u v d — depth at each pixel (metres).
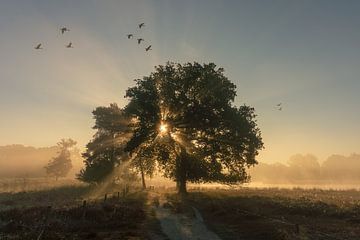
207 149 59.97
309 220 27.25
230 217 29.41
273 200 40.16
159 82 61.84
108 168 74.81
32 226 24.52
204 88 59.66
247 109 62.12
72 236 21.95
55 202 42.34
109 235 22.66
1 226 24.38
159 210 35.50
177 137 60.38
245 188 75.06
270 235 21.34
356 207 32.91
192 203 41.81
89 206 34.03
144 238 22.03
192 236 22.78
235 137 59.88
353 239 20.16
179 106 59.69
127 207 35.59
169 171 64.44
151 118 60.25
